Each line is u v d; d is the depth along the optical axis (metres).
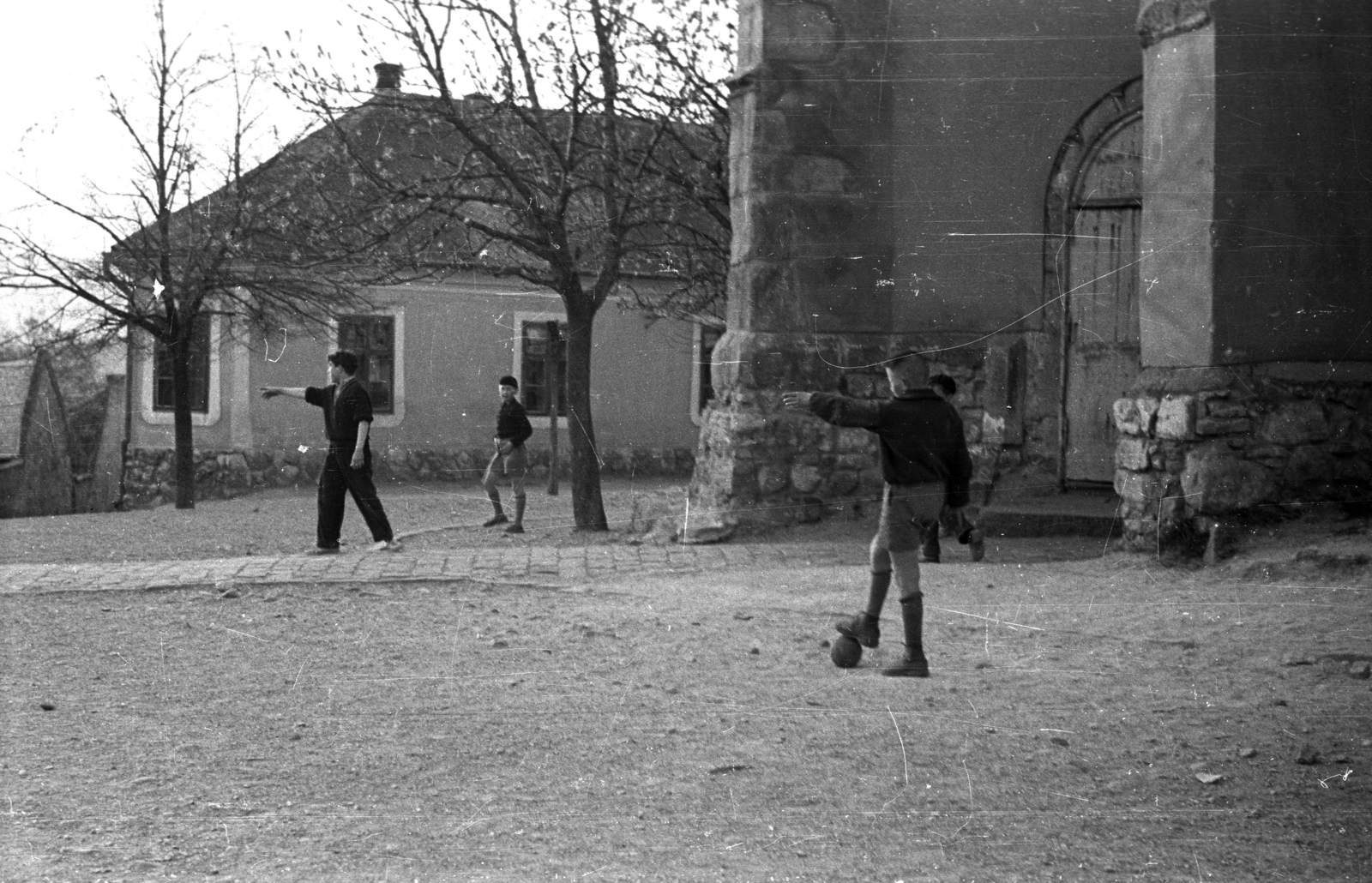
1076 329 12.73
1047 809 4.81
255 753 5.52
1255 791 4.98
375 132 15.77
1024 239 12.68
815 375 12.37
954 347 12.65
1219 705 6.14
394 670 7.00
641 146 15.49
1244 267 9.60
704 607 8.71
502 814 4.79
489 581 9.69
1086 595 8.68
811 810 4.82
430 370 27.12
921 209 12.60
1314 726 5.79
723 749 5.56
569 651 7.45
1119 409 10.20
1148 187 10.02
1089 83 12.65
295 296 21.05
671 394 29.77
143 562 10.96
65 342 21.81
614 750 5.55
